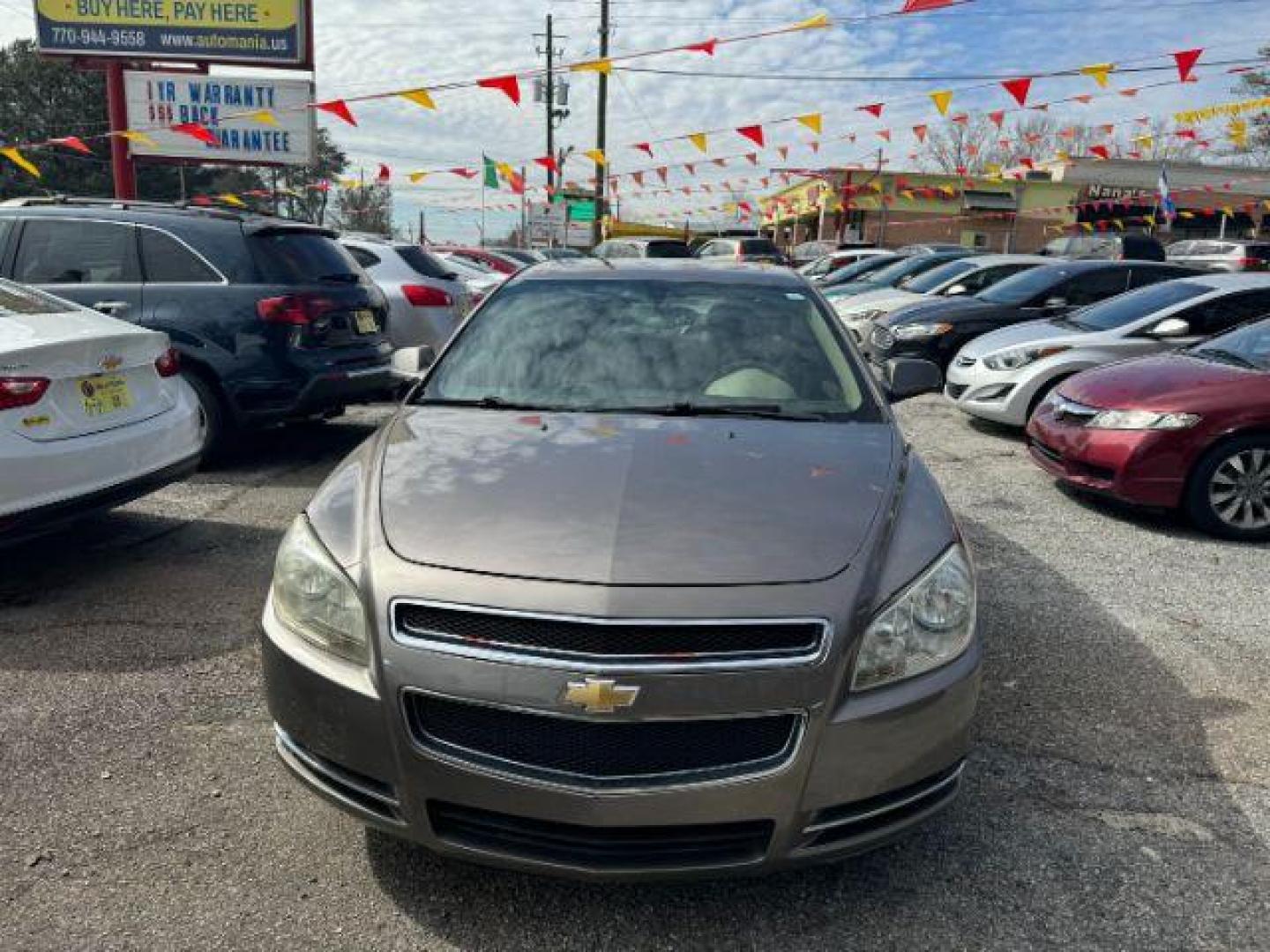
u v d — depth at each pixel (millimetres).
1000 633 3865
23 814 2533
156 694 3195
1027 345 7586
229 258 5930
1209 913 2256
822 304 3684
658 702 1911
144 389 4344
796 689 1955
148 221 5984
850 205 30391
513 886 2311
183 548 4648
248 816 2551
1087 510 5723
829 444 2775
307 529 2391
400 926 2172
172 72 14391
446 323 8688
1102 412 5449
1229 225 34000
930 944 2143
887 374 3709
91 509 3955
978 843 2508
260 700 3168
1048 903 2283
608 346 3375
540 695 1920
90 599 4004
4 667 3367
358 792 2139
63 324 4074
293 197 26312
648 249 19578
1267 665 3623
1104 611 4125
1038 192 33875
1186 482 5203
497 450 2654
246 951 2080
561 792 1935
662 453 2627
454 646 1987
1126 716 3207
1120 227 29547
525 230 33188
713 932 2174
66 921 2150
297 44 14281
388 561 2141
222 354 5852
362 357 6375
